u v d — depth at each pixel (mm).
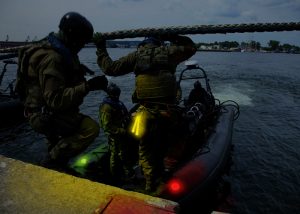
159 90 2906
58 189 1659
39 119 2080
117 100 4633
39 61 1990
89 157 4871
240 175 6559
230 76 25969
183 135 3861
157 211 1479
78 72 2178
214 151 5520
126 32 2619
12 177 1748
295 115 12234
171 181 4160
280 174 6672
